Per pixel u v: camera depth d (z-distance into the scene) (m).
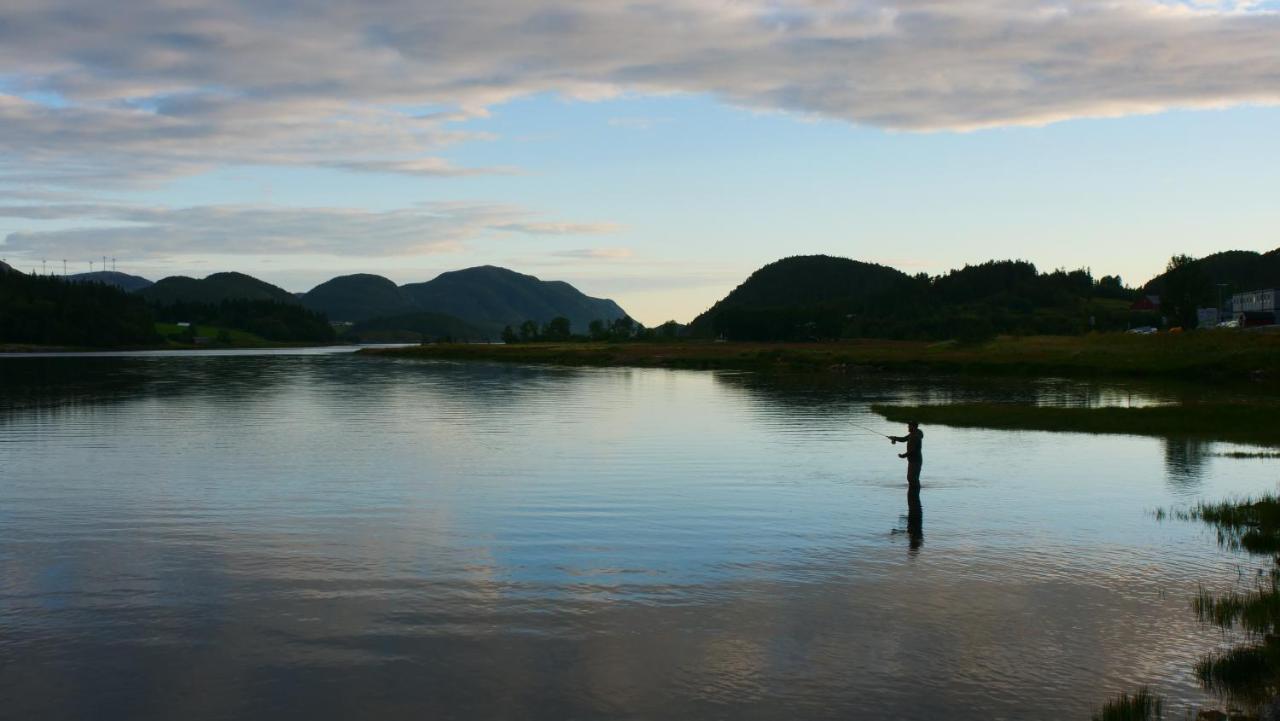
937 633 12.95
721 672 11.58
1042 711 10.44
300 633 12.98
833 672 11.58
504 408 52.91
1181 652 12.16
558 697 10.86
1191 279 152.75
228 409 52.19
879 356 111.81
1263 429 38.72
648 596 14.73
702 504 22.55
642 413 49.25
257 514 21.33
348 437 37.72
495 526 19.98
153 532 19.39
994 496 23.59
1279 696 10.21
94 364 135.50
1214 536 18.89
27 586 15.27
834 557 17.19
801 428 41.06
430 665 11.82
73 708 10.58
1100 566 16.48
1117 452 32.41
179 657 12.09
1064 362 90.50
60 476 27.11
